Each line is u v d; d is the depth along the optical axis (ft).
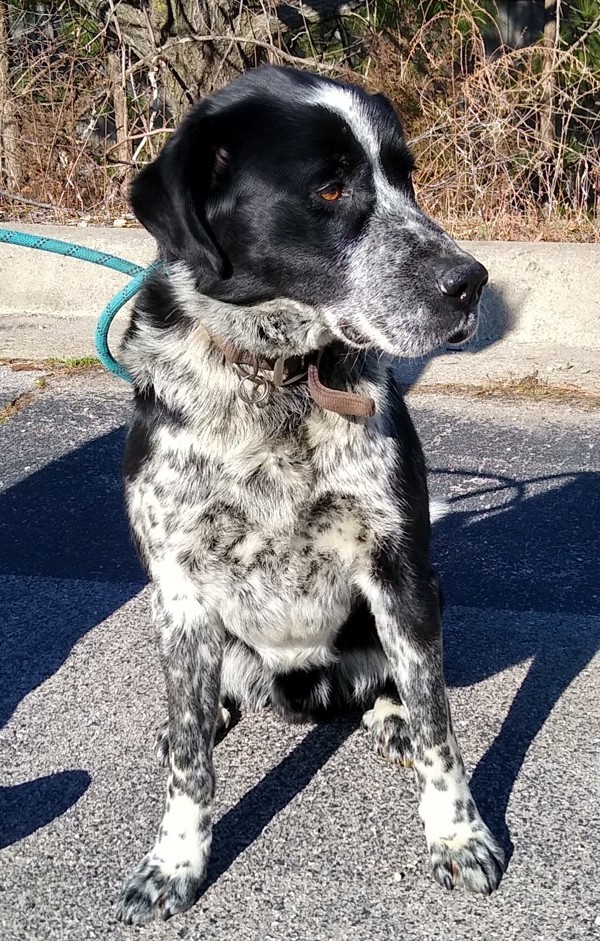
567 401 6.91
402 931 3.19
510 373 7.37
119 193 9.86
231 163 3.53
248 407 3.52
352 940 3.17
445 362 7.63
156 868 3.34
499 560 5.19
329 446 3.51
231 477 3.50
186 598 3.60
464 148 9.12
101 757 3.92
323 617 3.74
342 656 3.96
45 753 3.95
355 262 3.53
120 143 9.53
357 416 3.51
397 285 3.51
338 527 3.55
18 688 4.32
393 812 3.64
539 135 8.87
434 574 3.65
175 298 3.68
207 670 3.59
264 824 3.60
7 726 4.09
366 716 4.03
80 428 6.70
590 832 3.51
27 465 6.26
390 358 3.91
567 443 6.34
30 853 3.51
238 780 3.81
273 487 3.51
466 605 4.83
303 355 3.62
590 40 9.53
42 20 10.41
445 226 8.90
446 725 3.46
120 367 3.92
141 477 3.66
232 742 4.01
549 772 3.77
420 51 9.55
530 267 7.79
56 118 9.71
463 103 9.27
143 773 3.84
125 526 5.62
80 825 3.61
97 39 10.13
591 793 3.67
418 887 3.34
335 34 11.27
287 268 3.53
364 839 3.53
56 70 9.78
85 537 5.52
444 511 4.97
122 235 8.53
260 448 3.50
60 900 3.34
